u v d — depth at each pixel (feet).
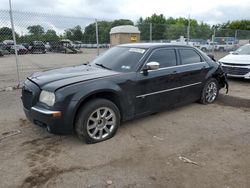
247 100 20.17
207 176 9.90
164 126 15.21
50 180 9.57
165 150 12.08
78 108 12.16
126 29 37.73
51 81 12.40
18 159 11.12
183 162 10.95
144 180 9.60
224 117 17.07
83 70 14.52
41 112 11.60
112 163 10.83
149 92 14.88
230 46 60.80
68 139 13.17
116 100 13.47
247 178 9.78
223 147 12.46
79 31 32.99
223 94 21.99
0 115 16.75
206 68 19.15
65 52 37.09
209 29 57.16
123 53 16.01
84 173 10.05
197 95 19.04
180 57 17.22
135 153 11.74
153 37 44.11
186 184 9.37
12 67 40.57
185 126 15.28
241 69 27.91
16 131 14.17
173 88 16.46
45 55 37.27
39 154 11.59
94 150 11.99
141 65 14.55
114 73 13.74
